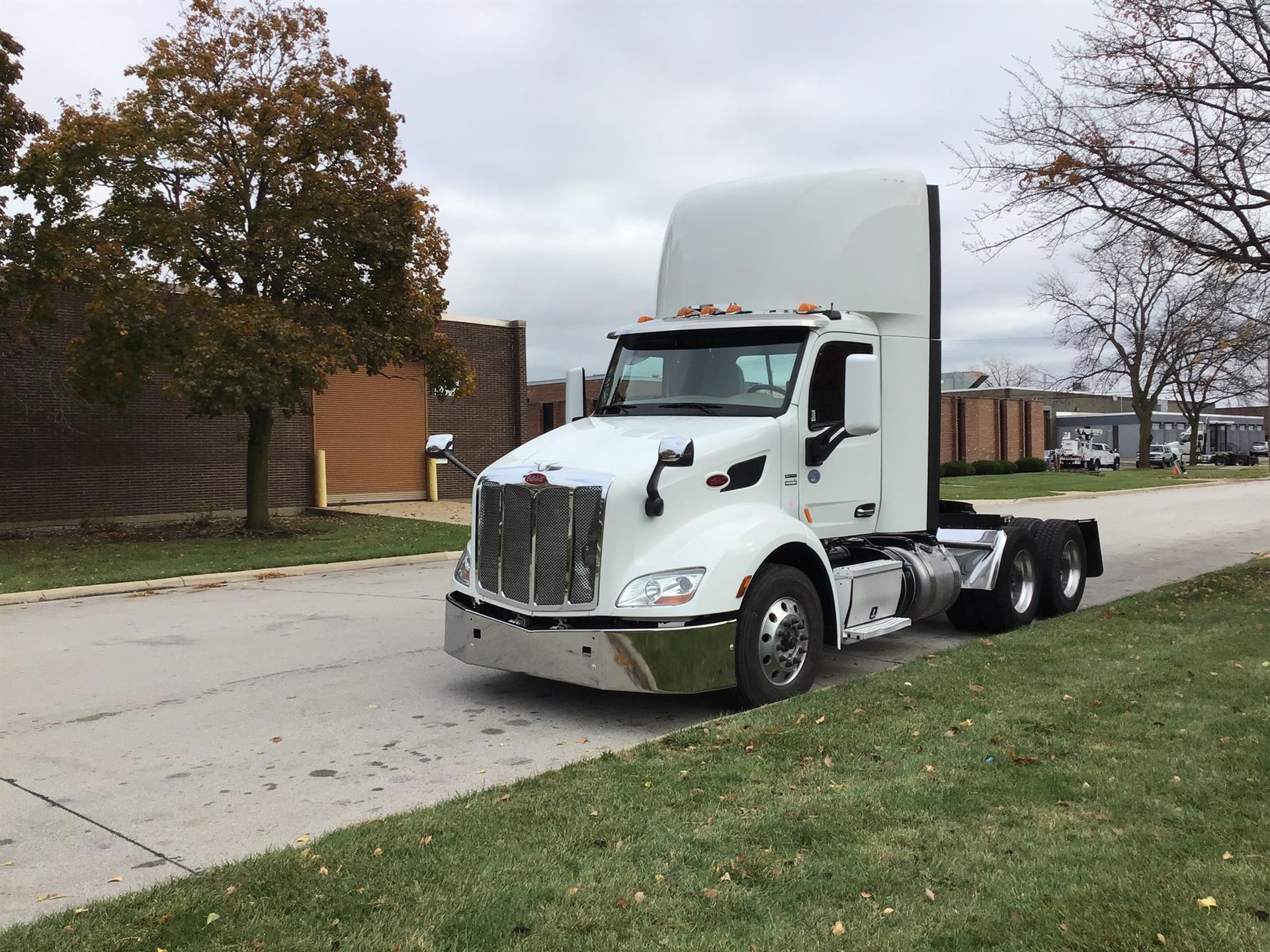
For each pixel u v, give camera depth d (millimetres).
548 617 6066
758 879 3570
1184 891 3383
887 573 7469
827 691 6301
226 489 22281
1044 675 6613
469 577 6684
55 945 3143
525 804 4379
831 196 7375
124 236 15945
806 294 7262
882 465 7613
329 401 24594
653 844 3891
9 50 15641
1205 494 32469
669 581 5883
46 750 5691
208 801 4812
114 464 20516
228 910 3371
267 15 17125
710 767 4852
